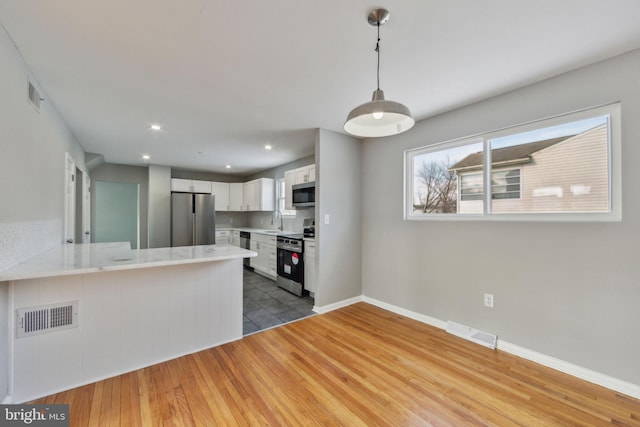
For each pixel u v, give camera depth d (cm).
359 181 373
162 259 207
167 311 224
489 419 159
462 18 146
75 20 146
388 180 341
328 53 179
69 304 186
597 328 192
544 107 215
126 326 207
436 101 254
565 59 186
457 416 162
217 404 171
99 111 274
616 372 184
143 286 214
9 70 162
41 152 222
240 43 168
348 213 359
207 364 217
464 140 272
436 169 302
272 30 156
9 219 165
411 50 175
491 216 253
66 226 311
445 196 294
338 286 349
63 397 176
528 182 232
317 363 218
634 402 173
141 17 144
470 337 256
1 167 154
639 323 177
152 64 191
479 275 256
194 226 588
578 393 182
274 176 608
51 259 201
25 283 173
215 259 220
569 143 211
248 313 329
